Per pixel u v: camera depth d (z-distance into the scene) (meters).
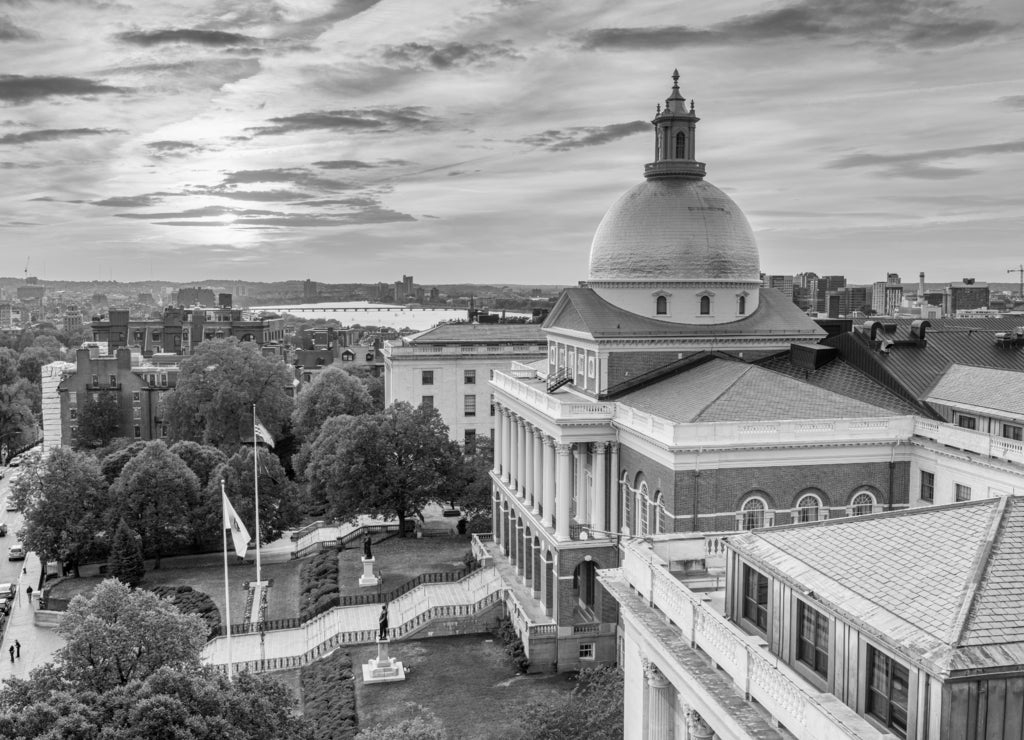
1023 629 23.52
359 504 108.75
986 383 71.44
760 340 86.88
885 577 27.30
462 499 110.38
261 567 106.25
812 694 25.73
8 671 80.69
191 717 44.41
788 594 29.14
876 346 81.56
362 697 70.12
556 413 78.44
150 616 53.31
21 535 104.38
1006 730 22.59
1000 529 27.22
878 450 67.00
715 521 65.25
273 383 151.50
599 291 88.88
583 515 78.81
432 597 88.38
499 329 151.38
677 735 35.34
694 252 86.00
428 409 113.38
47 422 176.25
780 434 65.56
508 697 69.88
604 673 56.50
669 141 89.44
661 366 85.25
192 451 116.44
